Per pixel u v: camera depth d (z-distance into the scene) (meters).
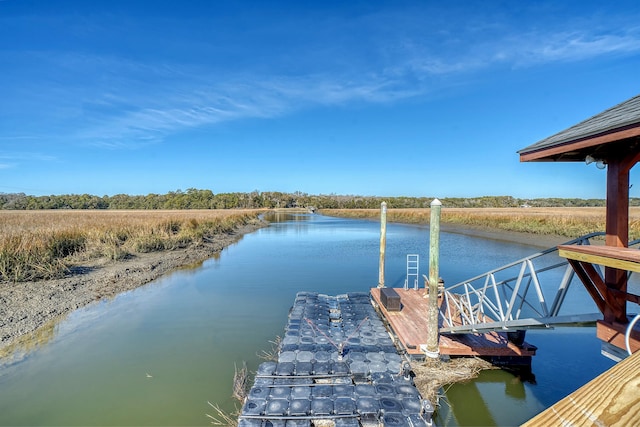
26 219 25.36
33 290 9.05
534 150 3.41
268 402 4.22
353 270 13.95
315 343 5.96
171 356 6.21
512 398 4.97
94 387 5.19
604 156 3.05
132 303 9.30
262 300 9.70
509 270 13.80
